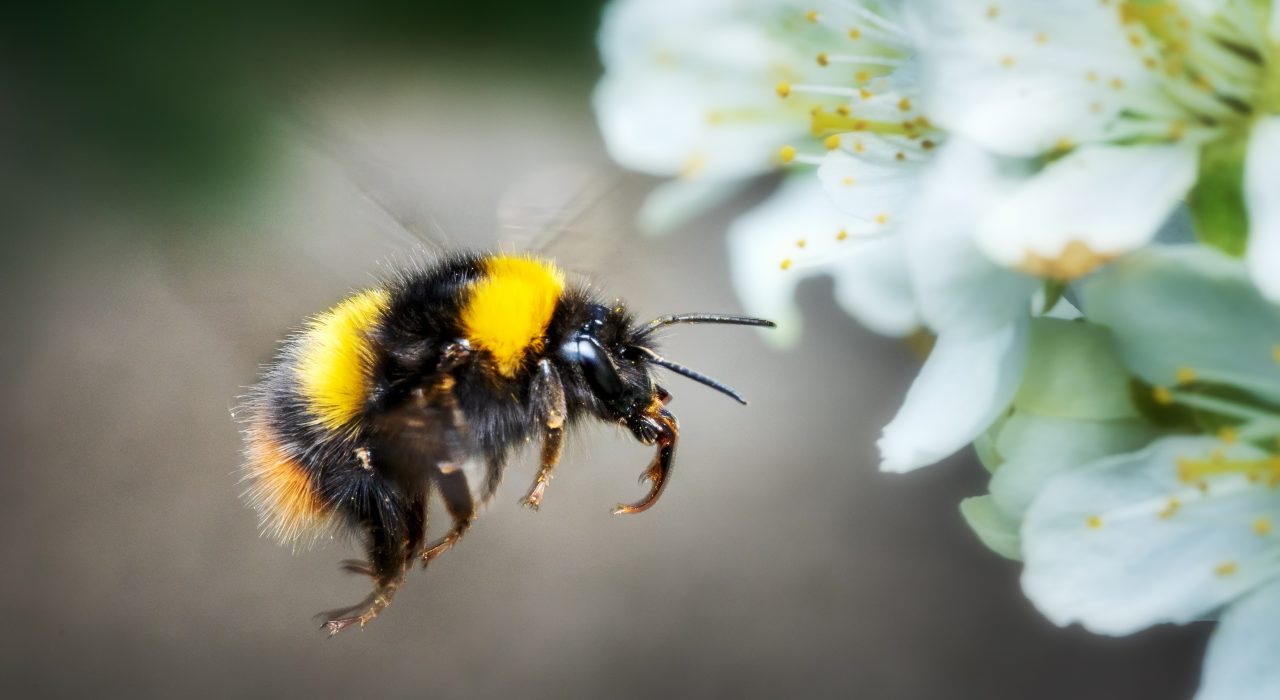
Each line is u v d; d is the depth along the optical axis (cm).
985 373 13
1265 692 13
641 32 16
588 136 25
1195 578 13
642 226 16
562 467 27
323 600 26
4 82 23
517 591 26
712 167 16
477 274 15
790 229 16
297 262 15
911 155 14
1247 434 13
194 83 19
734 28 16
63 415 29
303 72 15
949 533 25
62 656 26
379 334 15
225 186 19
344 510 15
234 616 26
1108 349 13
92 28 20
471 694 25
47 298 29
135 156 19
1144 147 13
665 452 14
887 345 27
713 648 25
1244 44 13
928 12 13
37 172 28
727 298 26
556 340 14
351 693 25
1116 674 23
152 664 26
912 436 13
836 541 25
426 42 21
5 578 27
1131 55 13
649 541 26
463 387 14
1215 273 13
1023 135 13
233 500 28
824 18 14
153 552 27
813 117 15
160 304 30
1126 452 13
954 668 24
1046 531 13
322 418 15
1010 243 13
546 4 21
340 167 15
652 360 15
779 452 26
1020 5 13
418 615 26
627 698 25
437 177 24
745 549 26
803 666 24
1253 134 13
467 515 14
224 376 29
